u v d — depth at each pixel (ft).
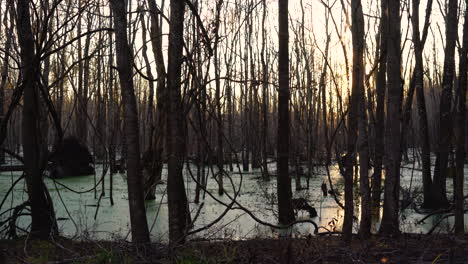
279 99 34.06
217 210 39.52
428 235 24.34
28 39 23.24
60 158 67.10
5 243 22.08
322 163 82.69
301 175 72.64
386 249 20.43
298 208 37.19
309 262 18.45
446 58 34.19
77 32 49.83
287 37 33.99
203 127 23.89
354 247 20.57
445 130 35.01
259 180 65.21
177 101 20.06
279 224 32.55
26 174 23.72
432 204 39.83
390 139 23.53
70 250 20.30
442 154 39.68
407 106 33.06
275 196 45.42
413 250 20.31
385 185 23.73
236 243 21.54
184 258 18.43
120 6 19.03
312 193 53.21
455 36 33.17
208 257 18.79
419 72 41.55
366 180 22.49
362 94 21.45
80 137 73.10
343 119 23.75
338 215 36.88
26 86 23.49
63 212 38.24
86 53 54.80
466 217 33.47
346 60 22.84
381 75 27.22
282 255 18.47
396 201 23.61
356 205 39.01
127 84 19.11
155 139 44.55
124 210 39.52
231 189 55.52
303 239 22.99
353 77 20.84
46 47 21.18
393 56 22.97
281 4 34.24
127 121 19.21
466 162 83.20
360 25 20.75
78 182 62.59
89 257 18.63
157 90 43.45
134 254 18.79
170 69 20.07
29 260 18.84
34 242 22.27
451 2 33.45
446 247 20.65
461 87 22.67
